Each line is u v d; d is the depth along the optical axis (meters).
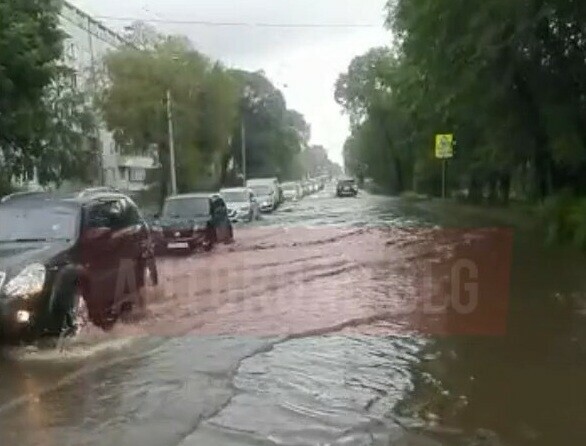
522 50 20.19
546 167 25.47
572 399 7.40
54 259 9.63
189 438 6.21
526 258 19.44
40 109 24.78
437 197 57.28
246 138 78.12
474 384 7.94
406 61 29.45
